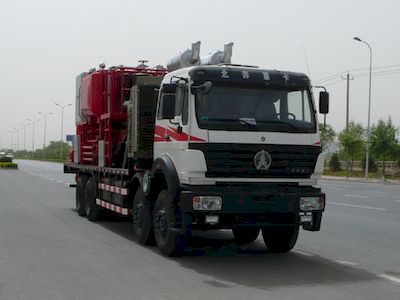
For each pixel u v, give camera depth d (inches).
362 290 292.7
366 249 423.8
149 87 441.4
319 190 374.6
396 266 359.3
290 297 275.7
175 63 457.7
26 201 810.8
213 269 344.2
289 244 402.3
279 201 356.2
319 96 391.5
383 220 612.4
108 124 529.0
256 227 378.0
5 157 2613.2
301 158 371.2
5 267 343.0
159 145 400.8
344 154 2410.2
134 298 272.2
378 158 2176.4
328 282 310.8
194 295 278.5
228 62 450.3
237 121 360.8
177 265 355.6
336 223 584.4
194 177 354.9
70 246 422.0
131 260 369.7
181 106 369.7
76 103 645.3
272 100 373.1
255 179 364.2
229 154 357.1
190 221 351.6
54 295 277.6
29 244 429.1
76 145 645.3
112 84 526.3
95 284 300.7
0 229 511.2
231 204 348.5
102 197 548.4
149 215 418.9
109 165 525.0
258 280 314.3
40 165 3154.5
